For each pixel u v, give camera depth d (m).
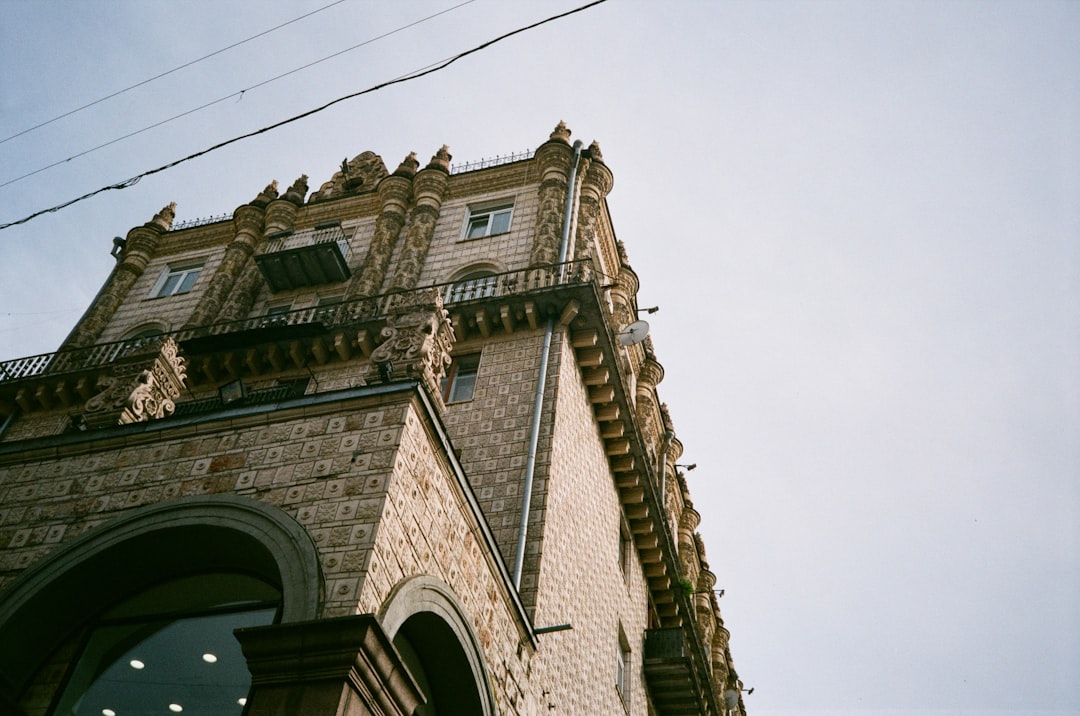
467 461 17.05
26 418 22.25
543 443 17.06
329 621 7.89
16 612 9.23
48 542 10.10
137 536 9.59
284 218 27.80
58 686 9.27
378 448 9.80
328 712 7.40
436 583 9.74
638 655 21.83
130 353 23.14
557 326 19.80
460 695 10.21
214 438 10.68
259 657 7.92
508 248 23.33
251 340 20.86
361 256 25.38
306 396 10.73
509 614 12.23
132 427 11.17
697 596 35.19
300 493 9.59
